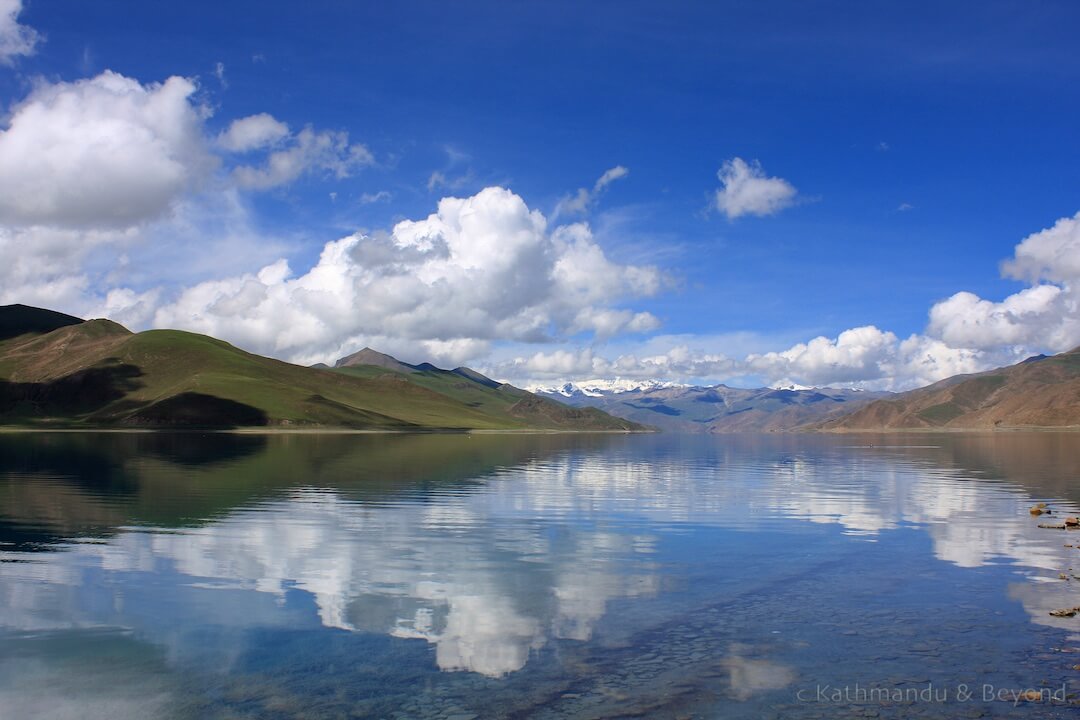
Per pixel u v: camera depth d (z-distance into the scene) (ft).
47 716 40.42
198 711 41.04
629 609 60.75
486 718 40.22
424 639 53.01
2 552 81.05
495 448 385.09
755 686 44.60
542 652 50.44
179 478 169.17
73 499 127.44
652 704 42.11
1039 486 162.81
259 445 370.94
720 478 188.96
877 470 219.82
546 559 80.07
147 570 72.95
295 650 50.55
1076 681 45.14
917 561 79.36
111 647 50.90
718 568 75.77
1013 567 76.02
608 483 170.71
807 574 73.15
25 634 53.47
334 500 129.18
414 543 88.63
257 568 74.43
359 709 41.32
